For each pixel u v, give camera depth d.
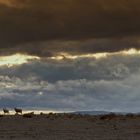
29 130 133.50
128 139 108.19
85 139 108.25
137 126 141.38
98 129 133.88
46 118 186.12
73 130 132.00
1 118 182.62
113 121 164.00
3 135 120.38
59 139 108.69
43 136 116.62
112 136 114.62
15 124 153.25
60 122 162.75
